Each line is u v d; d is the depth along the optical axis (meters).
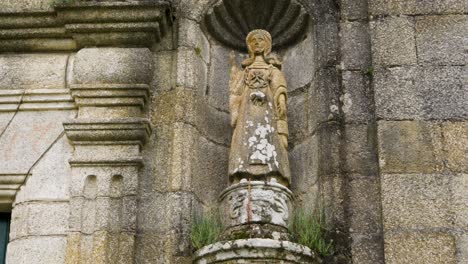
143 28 7.67
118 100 7.48
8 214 7.57
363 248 6.80
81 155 7.28
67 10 7.68
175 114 7.48
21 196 7.34
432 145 7.07
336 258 6.77
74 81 7.64
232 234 6.72
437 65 7.40
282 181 7.13
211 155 7.68
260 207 6.82
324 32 7.80
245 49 8.40
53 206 7.21
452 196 6.85
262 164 7.02
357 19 7.84
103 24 7.70
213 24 8.14
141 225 7.07
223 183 7.64
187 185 7.17
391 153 7.05
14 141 7.53
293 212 7.09
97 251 6.85
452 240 6.68
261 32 7.77
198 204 7.28
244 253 6.47
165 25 7.84
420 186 6.90
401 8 7.68
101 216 7.00
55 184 7.30
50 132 7.55
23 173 7.38
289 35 8.26
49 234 7.09
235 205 6.90
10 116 7.65
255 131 7.17
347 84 7.53
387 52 7.50
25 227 7.14
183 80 7.64
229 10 8.23
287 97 8.05
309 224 6.88
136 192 7.13
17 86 7.77
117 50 7.72
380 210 6.94
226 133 7.91
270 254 6.47
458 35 7.53
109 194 7.10
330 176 7.12
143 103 7.49
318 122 7.47
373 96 7.40
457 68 7.38
